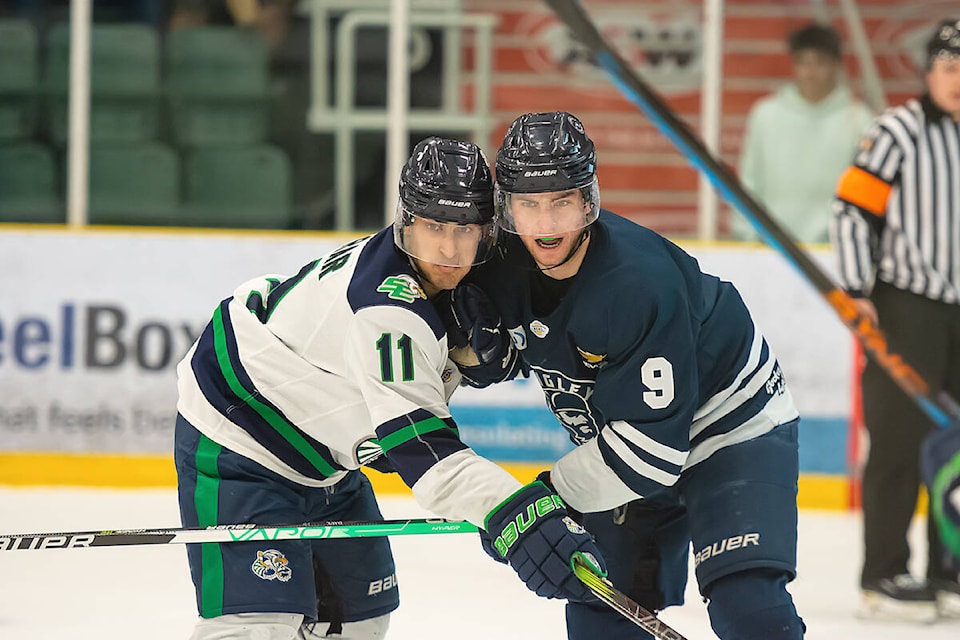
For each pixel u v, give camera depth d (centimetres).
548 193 739
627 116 1958
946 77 1328
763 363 855
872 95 1950
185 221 1962
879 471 1320
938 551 1328
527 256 782
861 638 1231
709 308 827
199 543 798
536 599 1320
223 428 828
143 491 1828
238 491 816
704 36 1933
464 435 1841
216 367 836
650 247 788
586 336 780
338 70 1945
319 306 804
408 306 757
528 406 1839
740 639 783
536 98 1958
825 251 1872
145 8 1939
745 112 1956
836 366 1831
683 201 1967
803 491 1834
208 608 789
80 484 1848
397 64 1941
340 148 1955
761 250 1841
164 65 1944
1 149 1944
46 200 1950
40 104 1942
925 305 1348
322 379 804
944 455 1184
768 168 1955
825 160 1947
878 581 1308
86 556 1467
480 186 758
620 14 1944
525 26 1945
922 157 1344
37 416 1848
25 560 1445
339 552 888
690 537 866
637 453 779
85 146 1944
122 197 1959
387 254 783
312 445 829
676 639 713
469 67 1952
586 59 1945
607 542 902
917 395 1202
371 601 905
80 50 1931
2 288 1848
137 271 1855
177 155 1955
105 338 1850
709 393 833
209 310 1862
